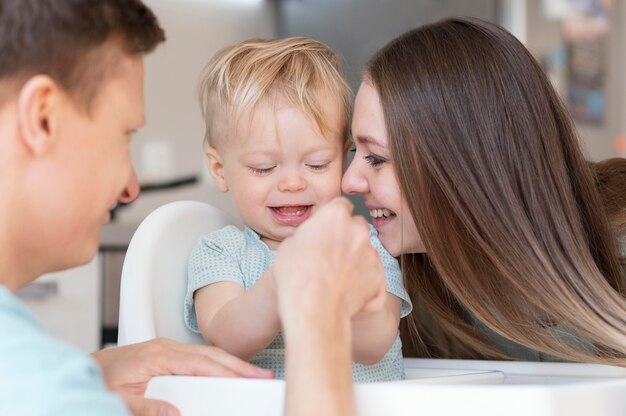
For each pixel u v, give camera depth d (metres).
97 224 0.60
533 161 1.03
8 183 0.54
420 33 1.10
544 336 0.98
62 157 0.56
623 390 0.57
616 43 3.22
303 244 0.55
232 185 1.05
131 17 0.61
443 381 0.70
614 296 0.98
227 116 1.04
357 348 0.85
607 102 3.21
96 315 1.98
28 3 0.54
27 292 1.89
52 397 0.43
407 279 1.15
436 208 1.00
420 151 1.01
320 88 1.05
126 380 0.72
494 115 1.03
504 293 1.00
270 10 3.13
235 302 0.85
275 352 0.95
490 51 1.06
